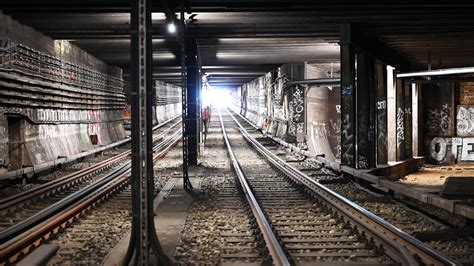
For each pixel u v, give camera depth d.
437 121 34.16
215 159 27.06
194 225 10.80
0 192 16.23
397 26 19.77
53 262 8.06
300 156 27.84
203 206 13.17
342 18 18.38
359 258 8.19
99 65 32.25
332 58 31.30
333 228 10.45
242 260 8.12
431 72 20.98
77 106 26.69
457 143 33.66
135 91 7.59
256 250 8.67
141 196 7.58
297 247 8.78
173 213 12.20
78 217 11.65
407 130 30.86
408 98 30.64
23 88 18.16
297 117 34.09
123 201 14.46
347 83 19.20
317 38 22.91
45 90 20.67
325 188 14.62
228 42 24.39
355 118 19.70
